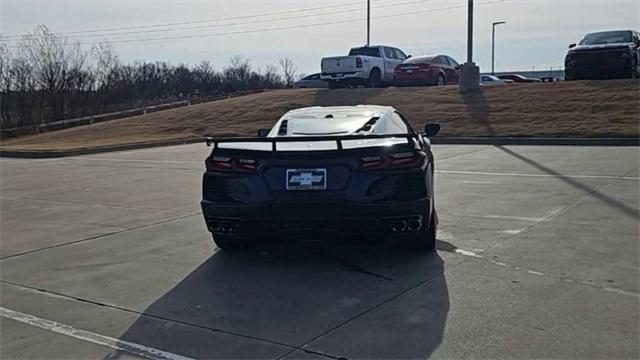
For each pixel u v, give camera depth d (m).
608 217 7.26
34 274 5.74
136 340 4.14
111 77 43.78
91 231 7.52
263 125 24.31
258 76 64.25
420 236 5.86
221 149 5.69
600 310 4.35
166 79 56.91
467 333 4.04
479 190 9.54
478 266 5.50
